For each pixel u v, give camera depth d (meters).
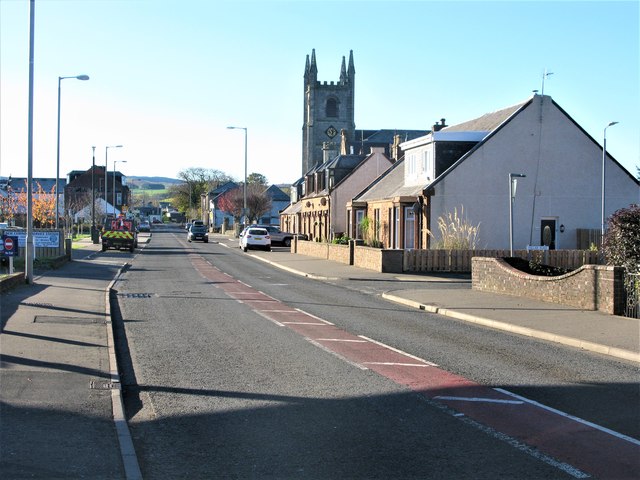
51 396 8.52
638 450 6.79
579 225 36.19
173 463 6.40
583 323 15.12
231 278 29.42
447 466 6.30
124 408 8.33
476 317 16.53
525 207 35.66
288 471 6.17
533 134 35.78
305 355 11.82
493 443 6.99
